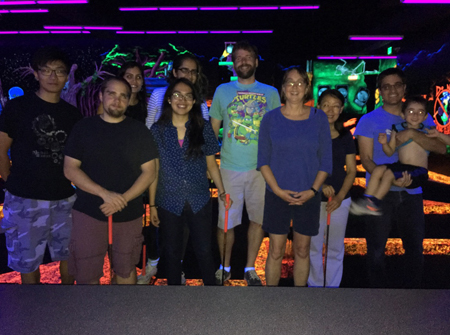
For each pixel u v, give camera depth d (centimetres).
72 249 243
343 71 1428
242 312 204
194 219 271
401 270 363
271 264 279
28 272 270
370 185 288
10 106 260
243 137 327
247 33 1200
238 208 338
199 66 334
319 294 226
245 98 328
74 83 1287
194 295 223
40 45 1277
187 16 1038
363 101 1444
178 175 265
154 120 323
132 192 240
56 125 269
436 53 953
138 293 225
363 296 225
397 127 290
